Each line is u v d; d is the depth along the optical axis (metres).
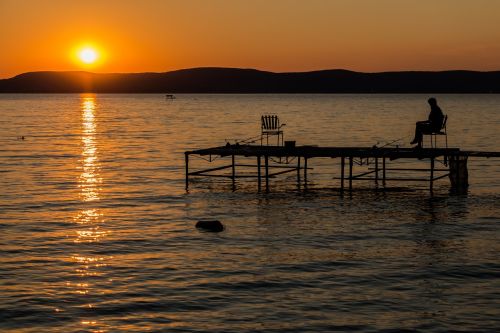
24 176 41.88
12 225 26.16
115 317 15.52
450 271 19.17
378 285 17.88
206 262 20.28
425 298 16.78
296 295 17.05
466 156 35.03
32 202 31.77
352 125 97.50
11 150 60.12
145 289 17.56
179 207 30.28
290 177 40.88
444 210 29.11
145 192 34.81
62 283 18.11
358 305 16.27
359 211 28.97
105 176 41.69
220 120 115.75
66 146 64.56
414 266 19.72
